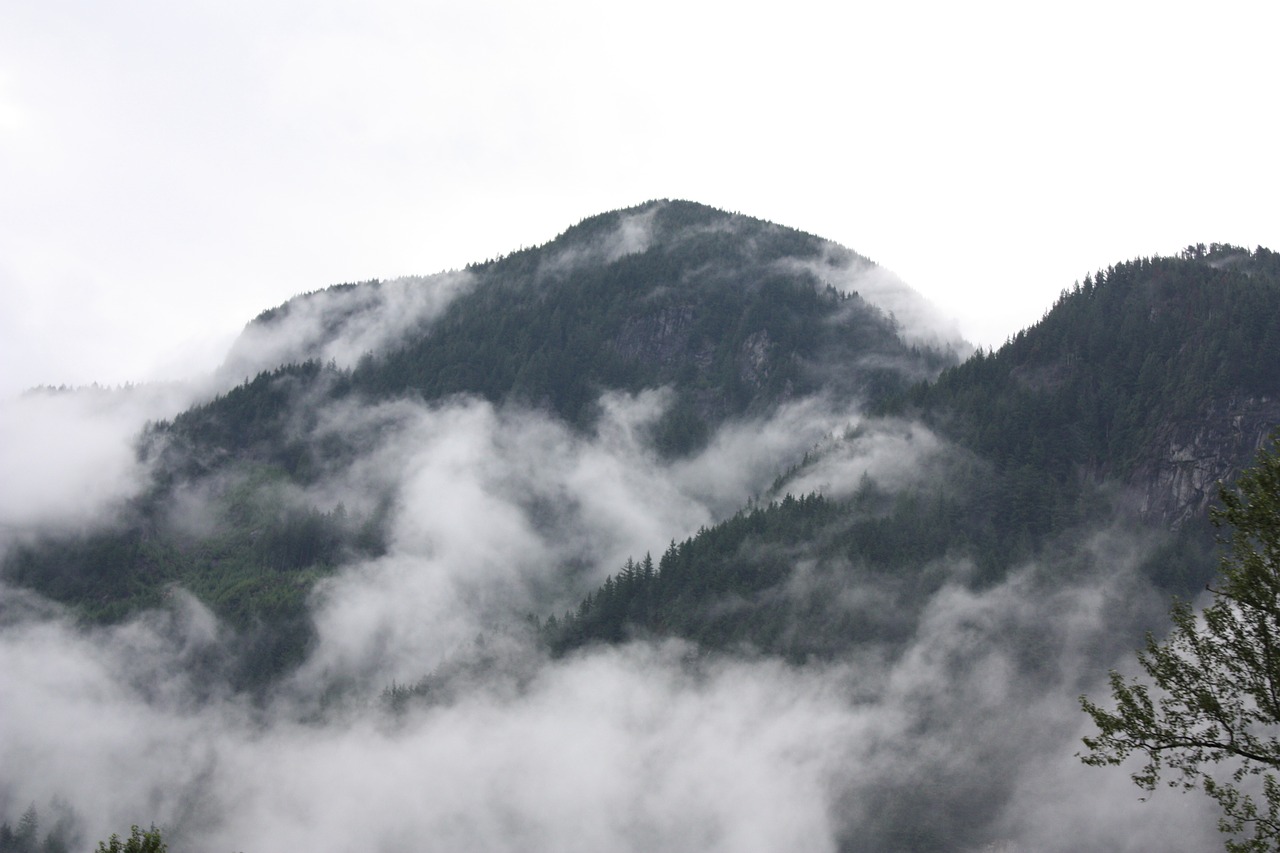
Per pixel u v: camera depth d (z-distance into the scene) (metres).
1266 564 35.19
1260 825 35.00
